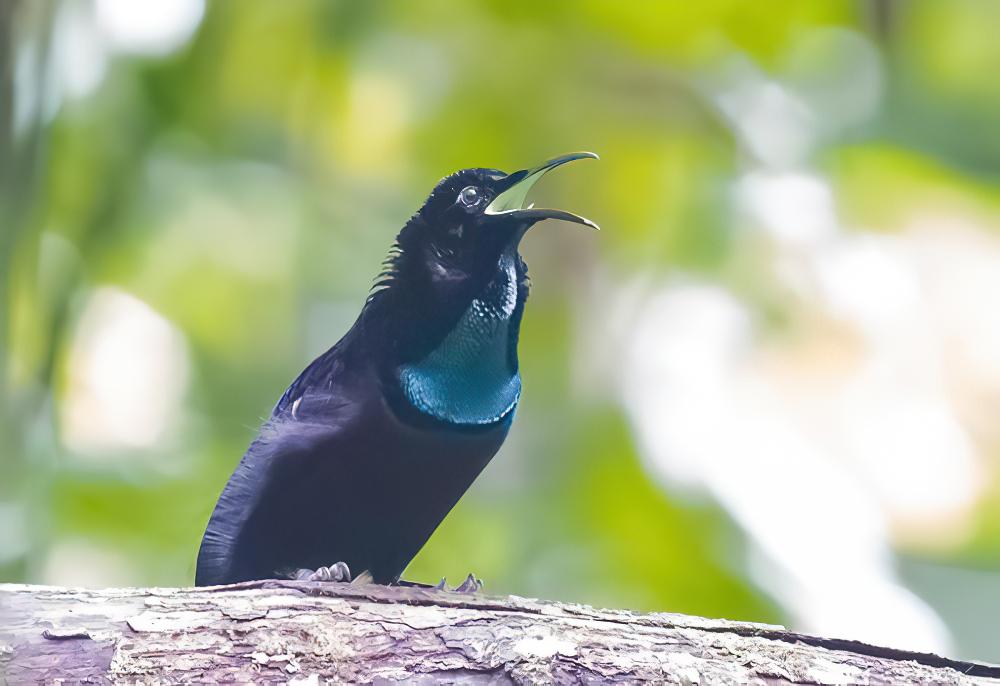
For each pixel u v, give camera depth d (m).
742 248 12.88
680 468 11.46
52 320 11.45
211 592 5.89
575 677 5.79
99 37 11.72
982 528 14.52
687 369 12.23
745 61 13.73
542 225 13.63
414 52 14.01
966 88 15.90
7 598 5.71
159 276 15.35
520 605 6.07
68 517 12.91
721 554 10.92
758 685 5.88
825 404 13.08
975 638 13.59
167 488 13.33
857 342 12.99
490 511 12.93
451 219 7.82
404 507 7.63
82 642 5.57
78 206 12.03
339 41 13.59
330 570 7.08
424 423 7.42
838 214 13.39
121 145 12.14
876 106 14.80
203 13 12.38
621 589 11.30
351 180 14.88
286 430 7.39
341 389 7.46
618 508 11.70
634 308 12.92
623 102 13.78
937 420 14.12
